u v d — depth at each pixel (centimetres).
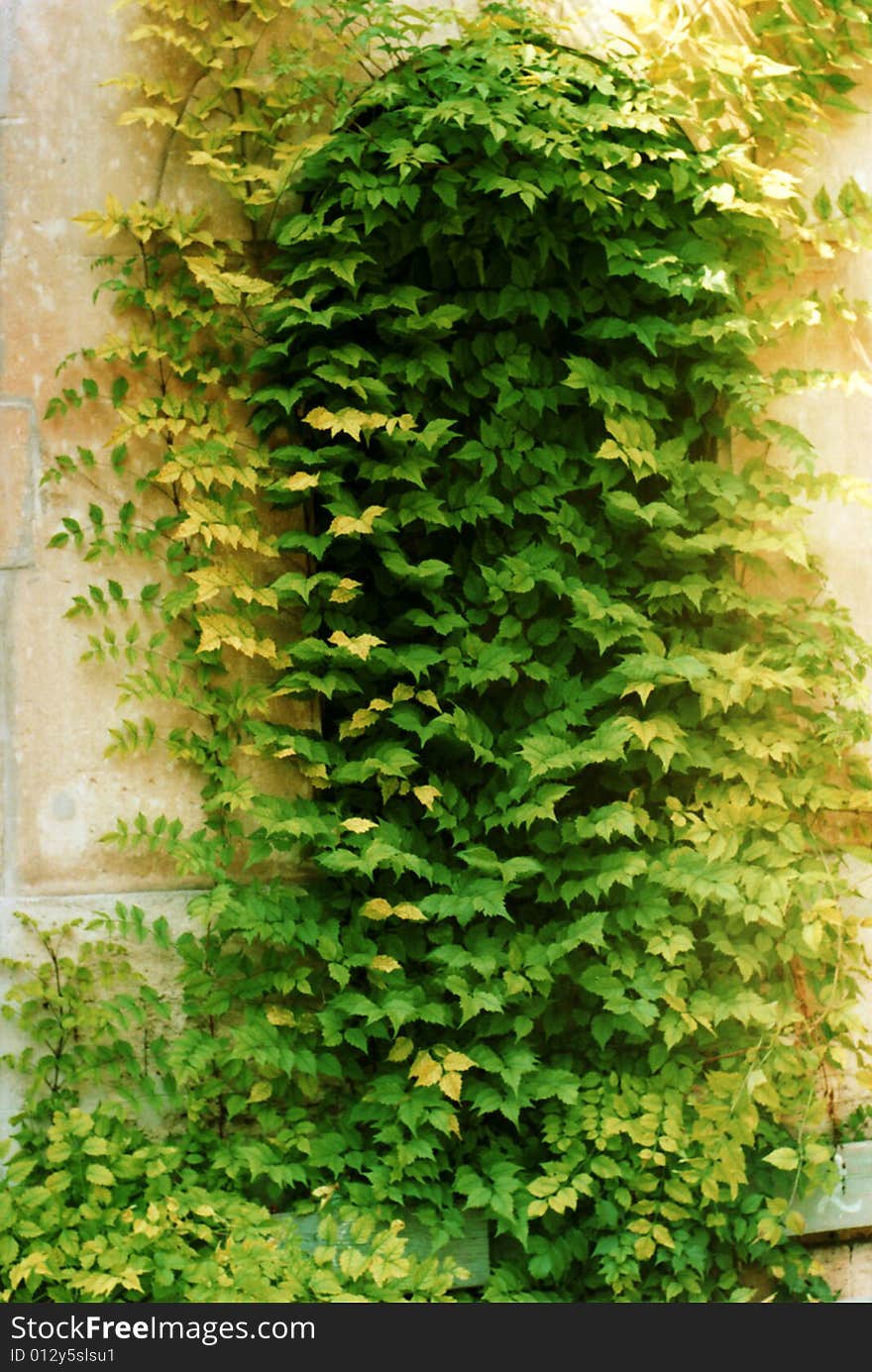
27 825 307
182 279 312
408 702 319
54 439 311
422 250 330
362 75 322
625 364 329
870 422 343
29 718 308
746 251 333
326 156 303
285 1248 269
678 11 333
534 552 319
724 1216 301
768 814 316
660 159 329
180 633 315
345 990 307
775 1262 310
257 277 317
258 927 293
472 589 323
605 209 319
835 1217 321
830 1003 320
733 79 329
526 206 323
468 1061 289
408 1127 294
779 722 326
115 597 311
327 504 301
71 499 311
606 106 316
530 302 326
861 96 342
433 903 294
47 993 299
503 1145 307
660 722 304
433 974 309
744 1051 319
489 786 319
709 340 328
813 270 343
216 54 314
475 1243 296
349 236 300
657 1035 320
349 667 310
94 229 299
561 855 318
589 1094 307
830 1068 331
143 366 312
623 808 303
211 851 302
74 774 310
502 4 324
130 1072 302
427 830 321
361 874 299
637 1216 300
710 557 337
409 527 334
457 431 334
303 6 305
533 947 304
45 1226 259
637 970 310
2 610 308
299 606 320
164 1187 273
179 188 315
